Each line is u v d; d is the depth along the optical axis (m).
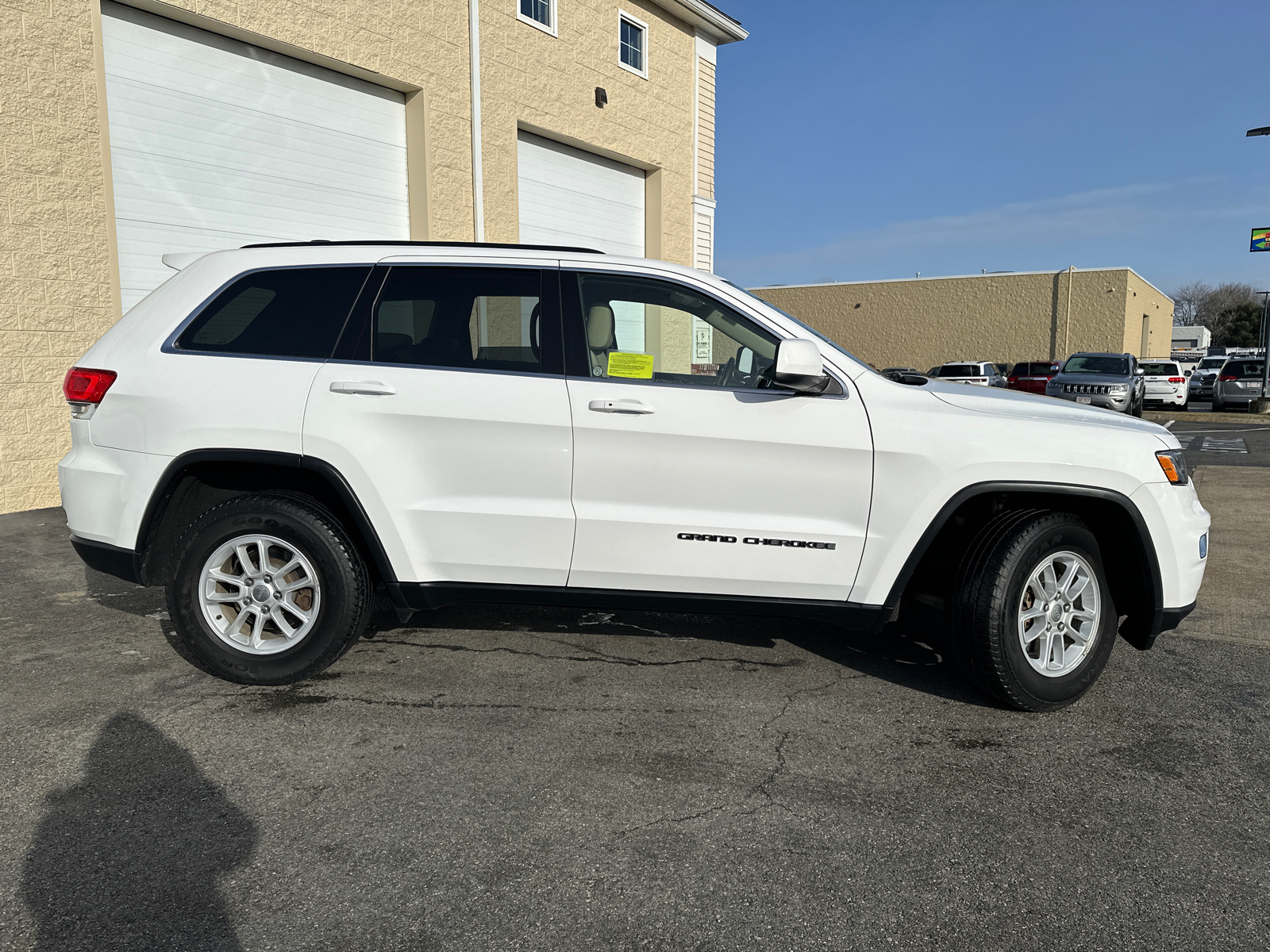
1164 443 3.45
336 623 3.36
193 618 3.35
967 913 2.11
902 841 2.43
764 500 3.32
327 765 2.81
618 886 2.18
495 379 3.33
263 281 3.48
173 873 2.20
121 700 3.30
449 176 10.10
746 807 2.59
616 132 12.81
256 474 3.54
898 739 3.09
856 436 3.28
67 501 3.50
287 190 8.65
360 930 2.00
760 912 2.09
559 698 3.40
